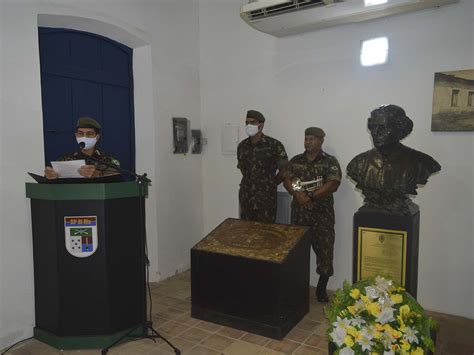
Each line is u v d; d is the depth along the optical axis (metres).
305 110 3.65
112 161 2.88
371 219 2.37
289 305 2.76
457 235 2.99
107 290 2.52
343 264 3.51
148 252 3.86
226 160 4.24
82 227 2.47
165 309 3.19
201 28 4.29
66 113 3.27
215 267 2.87
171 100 3.98
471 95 2.84
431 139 3.04
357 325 1.63
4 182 2.56
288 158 3.78
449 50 2.93
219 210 4.34
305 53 3.61
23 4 2.66
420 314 1.71
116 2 3.36
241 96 4.06
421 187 3.09
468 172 2.91
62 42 3.23
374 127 2.32
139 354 2.47
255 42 3.92
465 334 2.71
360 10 2.89
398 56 3.14
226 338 2.68
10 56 2.58
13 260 2.61
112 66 3.65
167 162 3.95
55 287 2.51
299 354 2.46
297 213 3.35
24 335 2.66
